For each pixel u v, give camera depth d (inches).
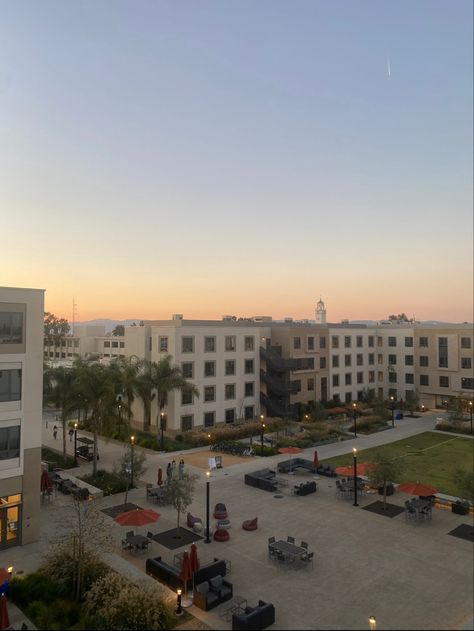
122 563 818.8
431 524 999.6
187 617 668.7
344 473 1188.5
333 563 820.6
